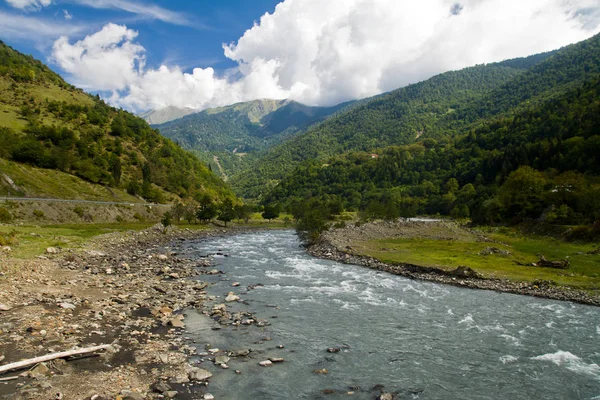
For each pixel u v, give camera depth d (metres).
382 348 22.89
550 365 20.95
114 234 76.81
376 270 50.66
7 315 22.94
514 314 30.83
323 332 25.38
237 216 154.75
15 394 14.25
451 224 132.50
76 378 16.16
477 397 17.30
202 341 22.45
